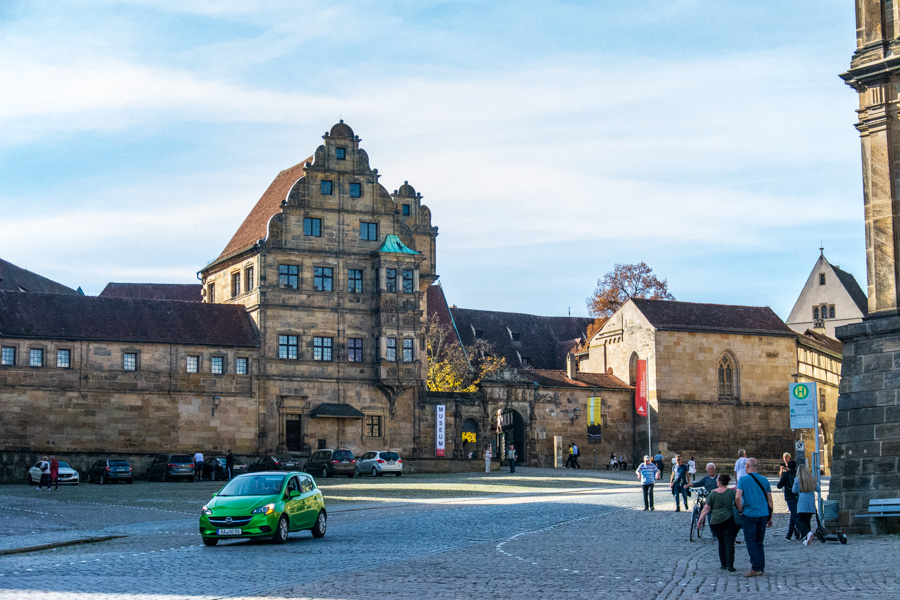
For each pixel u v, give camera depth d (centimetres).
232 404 8650
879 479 3478
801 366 11056
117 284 12938
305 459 8806
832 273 14238
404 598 2177
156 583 2411
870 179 3722
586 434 10412
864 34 3769
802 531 3362
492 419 9969
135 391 8319
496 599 2170
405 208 10425
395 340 9188
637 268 12825
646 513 4628
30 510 4981
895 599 2092
